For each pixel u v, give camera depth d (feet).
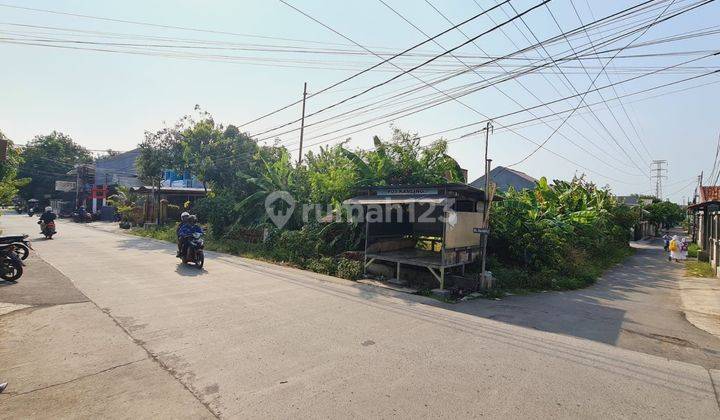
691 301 27.73
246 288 25.82
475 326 19.30
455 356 14.94
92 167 120.88
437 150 41.65
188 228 34.78
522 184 106.22
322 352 14.87
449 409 10.81
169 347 14.83
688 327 20.71
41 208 146.00
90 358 13.57
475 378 12.96
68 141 170.19
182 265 34.30
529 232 35.65
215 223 57.16
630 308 25.08
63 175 144.56
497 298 27.02
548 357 15.24
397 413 10.51
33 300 20.62
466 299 25.93
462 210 33.68
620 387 12.65
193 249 33.19
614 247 61.62
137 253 40.88
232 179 65.16
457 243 28.94
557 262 34.63
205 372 12.75
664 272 43.83
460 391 11.94
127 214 81.00
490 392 11.94
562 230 40.52
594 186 71.15
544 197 52.80
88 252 40.40
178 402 10.78
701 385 12.98
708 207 52.03
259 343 15.61
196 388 11.64
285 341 15.96
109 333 16.11
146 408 10.43
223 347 15.03
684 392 12.41
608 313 23.45
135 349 14.51
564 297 28.14
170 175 108.06
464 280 28.76
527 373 13.55
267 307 21.24
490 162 29.94
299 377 12.60
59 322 17.28
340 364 13.78
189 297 22.72
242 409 10.50
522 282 31.22
